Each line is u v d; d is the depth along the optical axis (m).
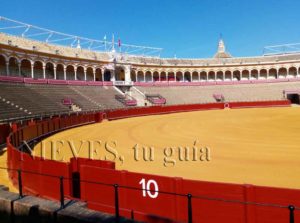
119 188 7.17
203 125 26.86
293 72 70.38
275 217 5.52
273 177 9.93
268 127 23.55
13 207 6.64
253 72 72.88
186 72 71.94
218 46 95.56
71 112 35.81
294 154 13.38
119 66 59.38
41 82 40.94
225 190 5.93
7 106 27.62
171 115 42.06
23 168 9.52
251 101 56.62
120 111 38.88
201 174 10.60
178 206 6.46
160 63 70.00
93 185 7.57
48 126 23.09
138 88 57.44
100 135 22.41
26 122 23.56
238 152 14.14
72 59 51.72
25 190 9.38
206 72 72.25
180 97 59.97
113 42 61.97
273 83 65.00
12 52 41.03
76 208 6.24
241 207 5.78
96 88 50.56
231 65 71.81
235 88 65.25
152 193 6.79
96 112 36.03
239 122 28.19
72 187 8.20
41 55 45.94
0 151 16.38
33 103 32.56
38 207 6.29
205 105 52.91
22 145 16.09
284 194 5.45
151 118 37.66
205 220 6.14
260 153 13.77
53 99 37.66
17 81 36.81
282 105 54.78
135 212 6.94
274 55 74.69
